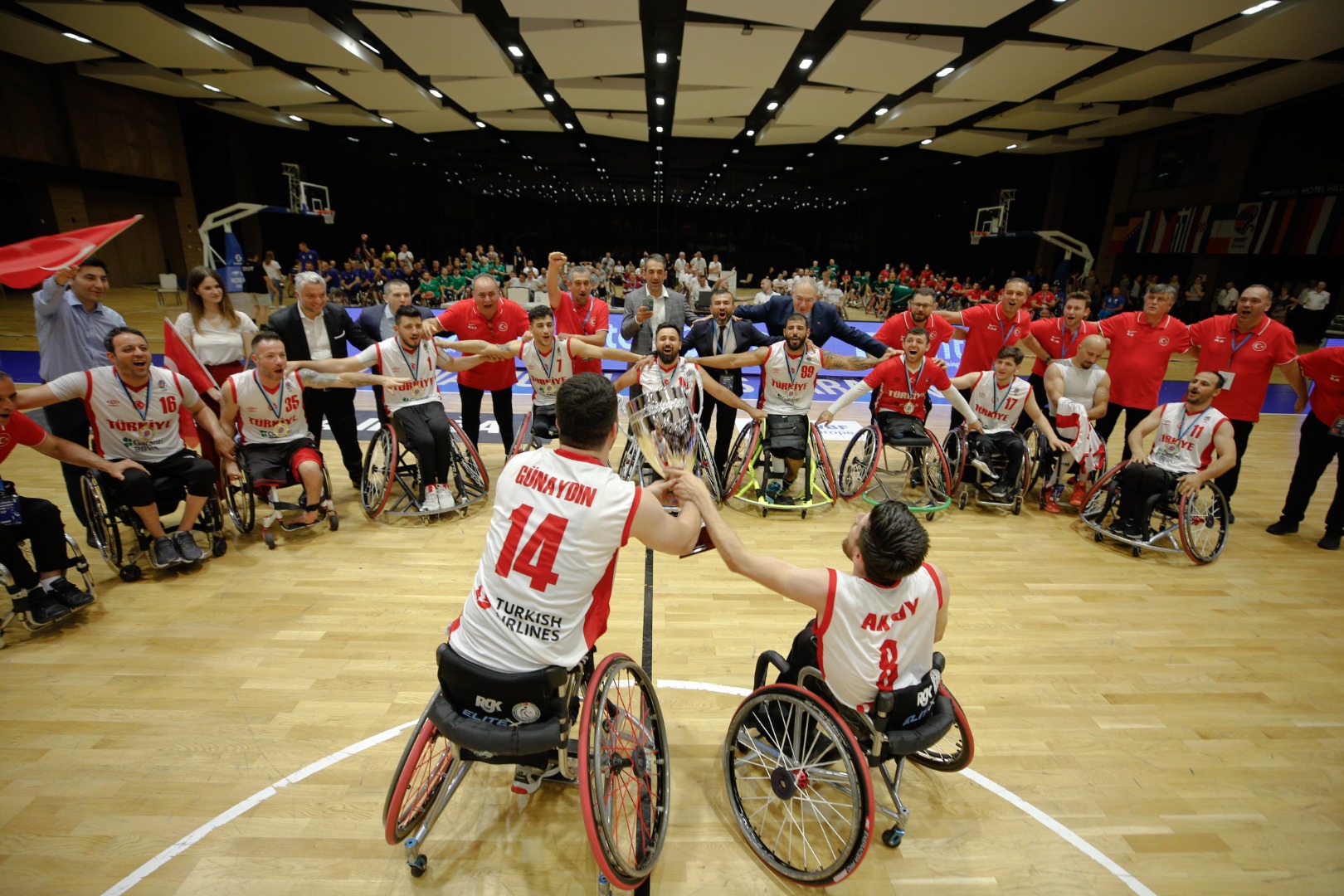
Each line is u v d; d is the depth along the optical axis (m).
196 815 2.19
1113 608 3.80
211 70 13.64
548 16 9.71
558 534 1.70
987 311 5.73
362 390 9.41
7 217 15.65
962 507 5.36
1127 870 2.09
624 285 19.17
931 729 1.94
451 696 1.79
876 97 13.88
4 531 3.12
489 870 2.03
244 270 18.11
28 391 3.35
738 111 16.23
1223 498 4.43
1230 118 15.20
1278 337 4.66
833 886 2.00
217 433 3.99
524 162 21.23
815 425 5.04
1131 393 5.28
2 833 2.09
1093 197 19.72
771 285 17.08
